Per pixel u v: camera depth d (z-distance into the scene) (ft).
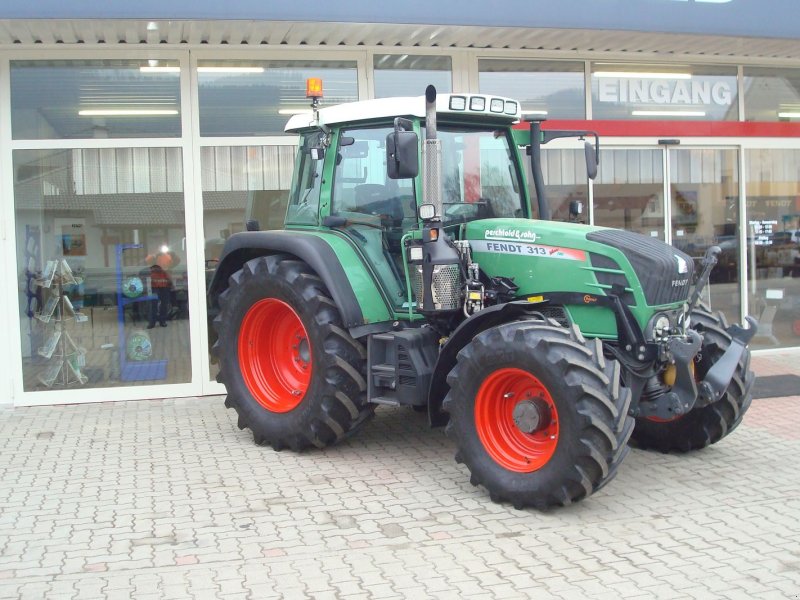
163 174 26.86
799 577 13.26
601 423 15.23
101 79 26.37
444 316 18.94
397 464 19.75
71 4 22.38
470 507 16.72
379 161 20.20
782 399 25.68
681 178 31.37
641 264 16.98
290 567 13.98
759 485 17.87
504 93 29.22
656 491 17.57
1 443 22.15
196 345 27.14
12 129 26.03
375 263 20.18
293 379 21.86
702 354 18.76
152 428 23.52
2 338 26.13
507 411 17.24
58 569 14.07
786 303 32.91
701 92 31.48
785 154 32.60
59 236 26.48
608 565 13.83
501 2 24.63
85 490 18.22
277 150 27.48
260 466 19.79
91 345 26.81
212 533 15.56
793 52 30.22
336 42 27.17
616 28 25.49
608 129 30.04
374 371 19.51
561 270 17.81
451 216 19.51
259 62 27.17
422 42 27.45
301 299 20.02
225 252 22.61
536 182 21.16
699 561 13.94
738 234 32.19
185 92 26.66
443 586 13.15
